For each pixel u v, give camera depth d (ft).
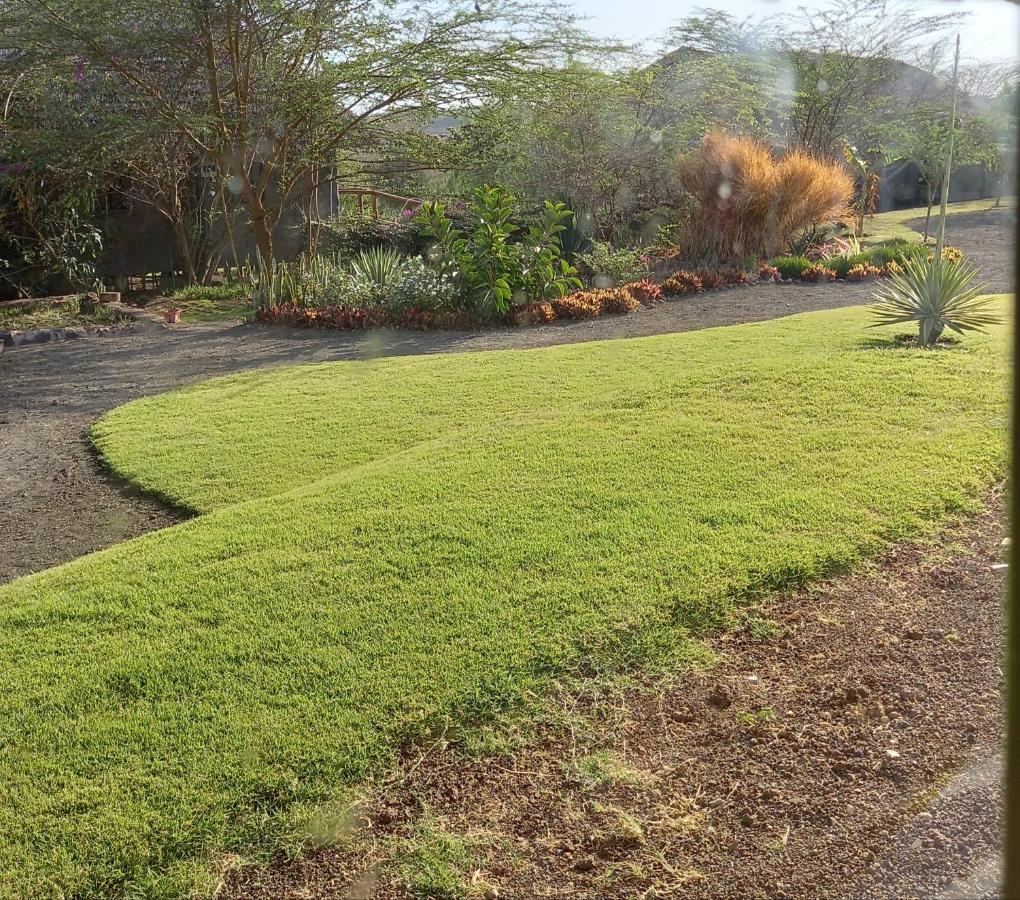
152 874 7.84
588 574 12.69
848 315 35.55
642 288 45.27
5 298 51.29
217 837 8.21
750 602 12.07
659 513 14.70
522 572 12.87
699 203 55.72
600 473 16.80
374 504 15.96
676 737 9.53
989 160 87.76
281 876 7.82
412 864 7.86
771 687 10.33
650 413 20.77
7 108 47.37
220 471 20.03
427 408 24.12
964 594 12.17
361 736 9.49
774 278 50.42
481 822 8.38
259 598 12.60
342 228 59.67
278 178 54.65
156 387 30.01
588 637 11.15
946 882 7.34
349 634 11.50
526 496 15.80
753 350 28.45
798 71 81.56
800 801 8.45
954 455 16.92
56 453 22.84
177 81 46.39
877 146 89.45
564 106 52.95
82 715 10.09
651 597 11.98
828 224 60.59
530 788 8.81
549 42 47.29
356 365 31.07
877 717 9.68
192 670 10.85
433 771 9.08
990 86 82.74
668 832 8.15
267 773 8.96
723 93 69.97
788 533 13.76
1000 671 10.34
